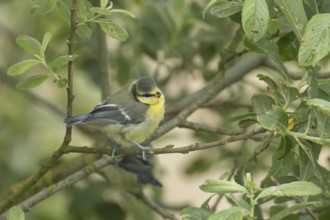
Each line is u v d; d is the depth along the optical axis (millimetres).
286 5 6961
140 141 10555
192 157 14625
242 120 8766
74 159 11234
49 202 14016
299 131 7496
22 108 15156
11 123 14812
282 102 7523
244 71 11797
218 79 10289
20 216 7305
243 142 11469
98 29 12180
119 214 13203
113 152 8453
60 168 11070
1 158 14203
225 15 7531
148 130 10500
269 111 7402
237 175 8000
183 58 13266
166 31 12734
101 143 12539
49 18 14516
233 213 6234
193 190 18484
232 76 11789
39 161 14297
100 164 10102
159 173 13664
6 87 15180
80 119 9414
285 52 9148
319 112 7074
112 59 13922
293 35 8359
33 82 7512
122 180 11812
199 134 13039
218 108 12867
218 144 7723
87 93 15523
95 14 7883
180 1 12461
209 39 12477
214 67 14695
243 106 12492
